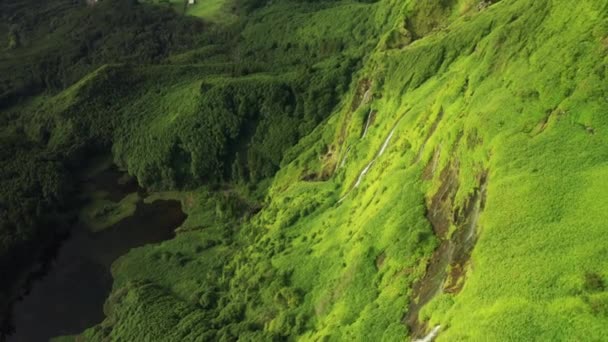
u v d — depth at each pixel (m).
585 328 49.59
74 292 161.88
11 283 164.25
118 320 135.12
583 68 76.69
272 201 164.50
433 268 78.81
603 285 51.97
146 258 162.88
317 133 183.25
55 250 180.88
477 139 82.56
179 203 198.25
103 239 183.75
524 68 88.81
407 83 141.75
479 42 121.19
